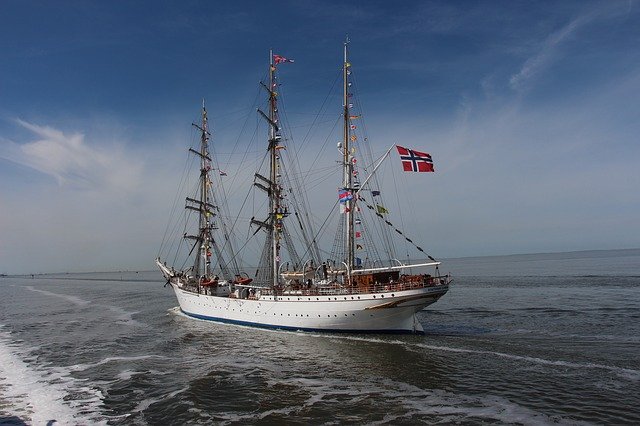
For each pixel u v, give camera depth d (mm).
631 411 25625
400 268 51531
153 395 30984
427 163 49688
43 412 28156
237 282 63656
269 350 43344
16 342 52656
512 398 28328
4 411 28469
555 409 26328
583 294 81062
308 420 25984
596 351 38844
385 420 25594
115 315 76812
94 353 44812
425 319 59656
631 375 31984
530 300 75750
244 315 57375
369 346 43406
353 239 55125
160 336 53188
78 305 98938
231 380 33969
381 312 48000
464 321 57125
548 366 34781
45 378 36000
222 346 45875
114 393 31594
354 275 53344
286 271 62031
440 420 25344
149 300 104312
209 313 63312
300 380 33594
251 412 27453
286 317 52781
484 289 100062
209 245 76938
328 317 49906
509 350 40125
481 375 33219
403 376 33750
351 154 56562
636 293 78750
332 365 37375
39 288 188500
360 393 30312
